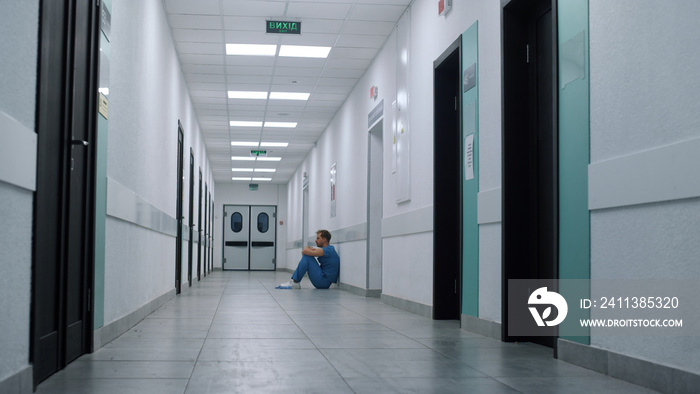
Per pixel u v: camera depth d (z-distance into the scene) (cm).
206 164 1545
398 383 249
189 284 1035
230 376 261
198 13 645
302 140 1393
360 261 870
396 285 659
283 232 2208
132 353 322
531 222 379
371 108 815
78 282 304
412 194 604
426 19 569
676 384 221
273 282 1238
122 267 411
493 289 400
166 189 678
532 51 385
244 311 586
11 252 201
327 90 965
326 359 308
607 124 269
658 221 235
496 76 404
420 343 370
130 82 433
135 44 452
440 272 519
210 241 1878
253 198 2208
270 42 739
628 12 255
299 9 637
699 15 214
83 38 301
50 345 256
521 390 236
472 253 439
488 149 415
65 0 267
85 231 311
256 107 1073
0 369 191
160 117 614
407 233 612
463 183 462
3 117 186
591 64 283
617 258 261
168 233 698
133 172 452
